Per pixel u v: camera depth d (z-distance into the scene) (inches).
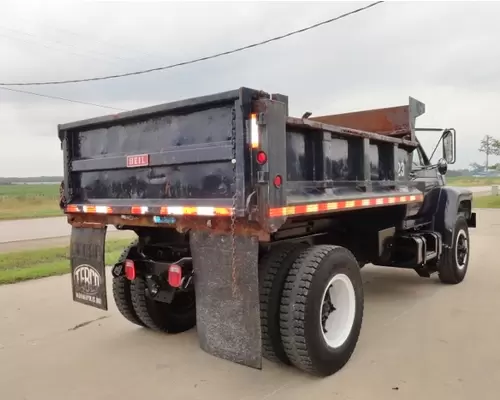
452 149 254.1
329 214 169.0
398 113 230.5
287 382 141.5
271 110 118.9
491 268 305.4
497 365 149.9
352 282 152.6
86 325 201.8
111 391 138.1
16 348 174.6
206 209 128.0
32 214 1088.8
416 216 245.1
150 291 164.1
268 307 136.2
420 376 142.5
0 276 293.9
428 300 227.9
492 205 975.6
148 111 143.3
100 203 166.2
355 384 138.2
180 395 134.6
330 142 151.6
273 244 147.5
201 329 134.4
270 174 118.2
